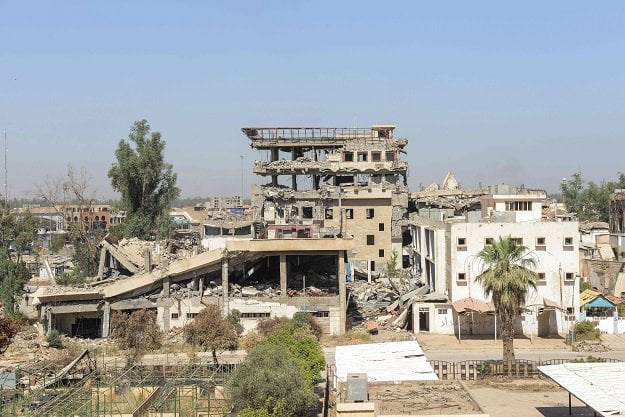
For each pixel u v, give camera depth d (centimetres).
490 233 6888
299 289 7294
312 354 4994
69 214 12812
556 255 6844
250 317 6969
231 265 7106
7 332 5984
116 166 10325
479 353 6091
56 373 5297
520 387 4912
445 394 3803
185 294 7019
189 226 15600
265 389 3938
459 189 12719
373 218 10394
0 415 4247
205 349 5628
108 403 4431
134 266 7744
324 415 4381
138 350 5981
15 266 8519
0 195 10394
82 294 6869
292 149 11506
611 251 10031
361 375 3831
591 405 3338
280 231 8138
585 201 16025
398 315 7400
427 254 8269
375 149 10925
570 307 6838
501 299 5203
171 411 4416
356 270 9481
